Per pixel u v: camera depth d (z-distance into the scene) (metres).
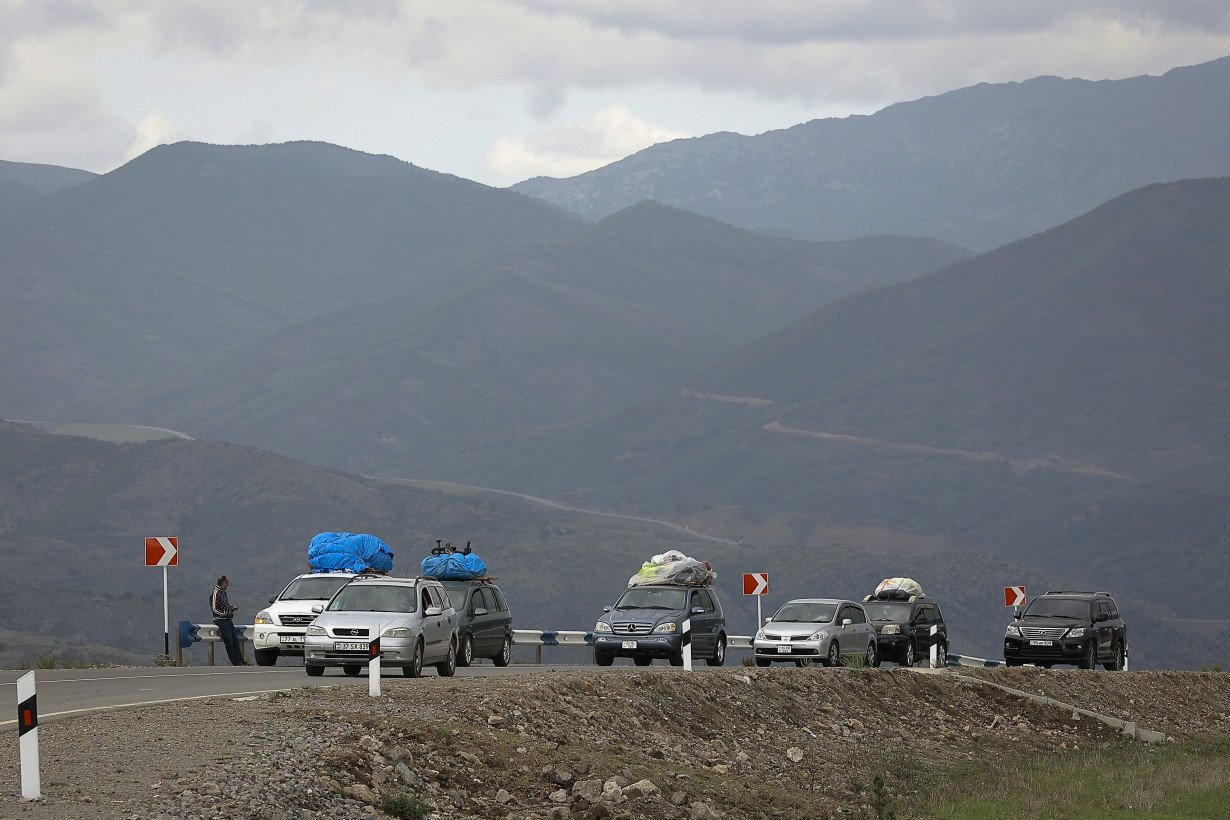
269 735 30.59
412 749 30.86
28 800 23.66
